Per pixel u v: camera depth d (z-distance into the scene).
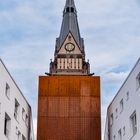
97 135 56.38
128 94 42.97
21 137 47.44
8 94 41.91
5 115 40.97
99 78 59.72
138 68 39.31
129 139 41.75
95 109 57.88
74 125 56.81
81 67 91.44
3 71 39.59
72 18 105.94
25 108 50.12
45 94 58.41
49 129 56.41
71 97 58.41
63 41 98.75
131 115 41.53
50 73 87.88
